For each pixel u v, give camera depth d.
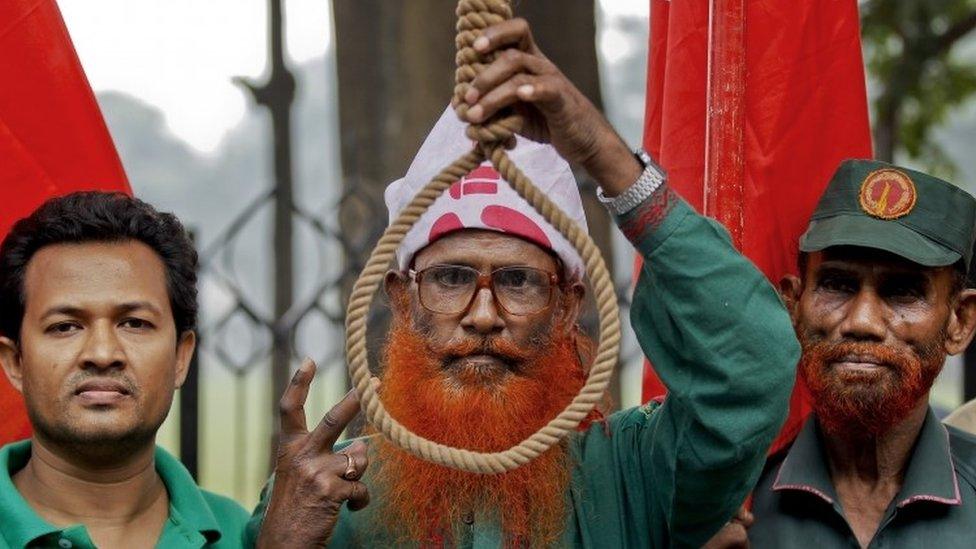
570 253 3.48
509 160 2.97
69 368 3.04
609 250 6.49
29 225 3.13
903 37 8.57
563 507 3.37
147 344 3.09
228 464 14.60
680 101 3.85
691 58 3.84
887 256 3.52
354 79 6.87
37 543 3.06
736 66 3.53
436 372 3.43
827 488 3.56
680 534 3.24
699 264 3.04
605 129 3.02
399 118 6.77
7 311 3.13
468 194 3.43
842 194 3.62
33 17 3.82
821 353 3.55
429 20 6.75
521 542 3.38
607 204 3.08
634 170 3.05
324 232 5.42
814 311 3.58
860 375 3.50
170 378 3.13
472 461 3.03
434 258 3.46
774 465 3.69
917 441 3.57
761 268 3.86
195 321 3.25
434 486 3.38
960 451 3.63
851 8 3.97
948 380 8.12
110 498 3.14
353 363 3.02
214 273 5.39
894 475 3.57
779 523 3.60
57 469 3.12
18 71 3.80
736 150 3.52
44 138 3.82
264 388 6.62
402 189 3.58
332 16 6.97
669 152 3.86
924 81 8.95
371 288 3.01
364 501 3.18
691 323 3.05
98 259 3.08
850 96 3.96
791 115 3.90
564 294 3.52
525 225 3.43
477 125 2.95
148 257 3.13
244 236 7.63
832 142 3.95
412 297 3.51
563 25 6.62
